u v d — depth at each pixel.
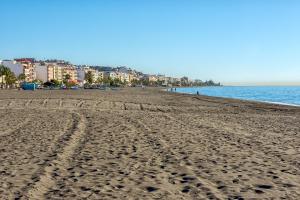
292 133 18.47
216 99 69.81
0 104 42.34
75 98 56.00
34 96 61.50
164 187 8.09
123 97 68.38
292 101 74.94
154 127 19.83
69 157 11.35
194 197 7.35
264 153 12.41
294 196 7.45
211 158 11.38
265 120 26.28
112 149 12.83
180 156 11.65
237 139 15.74
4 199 7.12
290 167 10.23
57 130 17.92
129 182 8.49
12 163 10.39
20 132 17.14
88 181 8.55
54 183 8.38
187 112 34.50
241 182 8.55
